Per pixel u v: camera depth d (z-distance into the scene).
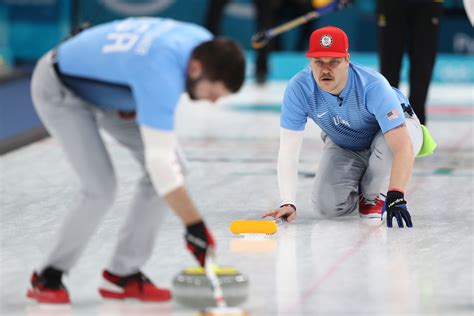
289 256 12.96
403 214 14.37
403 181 14.34
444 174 19.52
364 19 38.25
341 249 13.32
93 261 12.73
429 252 13.14
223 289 10.26
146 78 9.83
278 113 30.05
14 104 30.16
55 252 10.80
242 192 17.78
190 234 10.04
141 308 10.70
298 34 39.03
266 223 14.16
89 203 10.69
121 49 10.12
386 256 12.94
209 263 10.11
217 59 9.66
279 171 14.95
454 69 39.00
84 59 10.39
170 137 9.88
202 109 31.31
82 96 10.64
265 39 24.69
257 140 24.58
